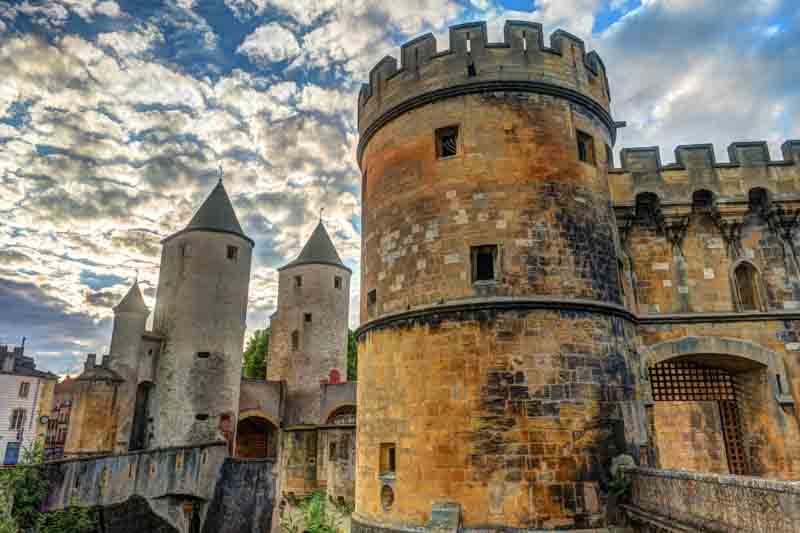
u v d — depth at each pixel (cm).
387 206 1752
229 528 2284
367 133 1912
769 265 1753
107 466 1978
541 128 1639
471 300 1491
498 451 1385
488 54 1683
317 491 2772
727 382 1845
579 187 1639
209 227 3856
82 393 3272
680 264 1756
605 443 1434
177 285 3747
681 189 1773
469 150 1620
